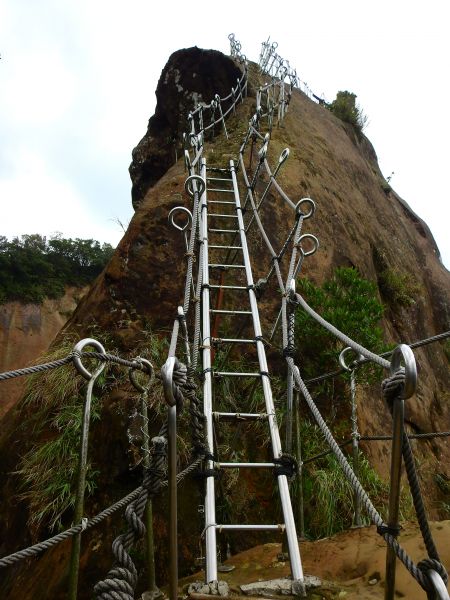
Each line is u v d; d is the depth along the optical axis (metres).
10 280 27.12
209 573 2.50
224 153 7.89
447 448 7.28
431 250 12.27
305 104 11.65
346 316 4.99
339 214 7.86
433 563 1.28
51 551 4.05
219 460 4.27
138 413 4.06
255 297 4.33
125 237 6.21
